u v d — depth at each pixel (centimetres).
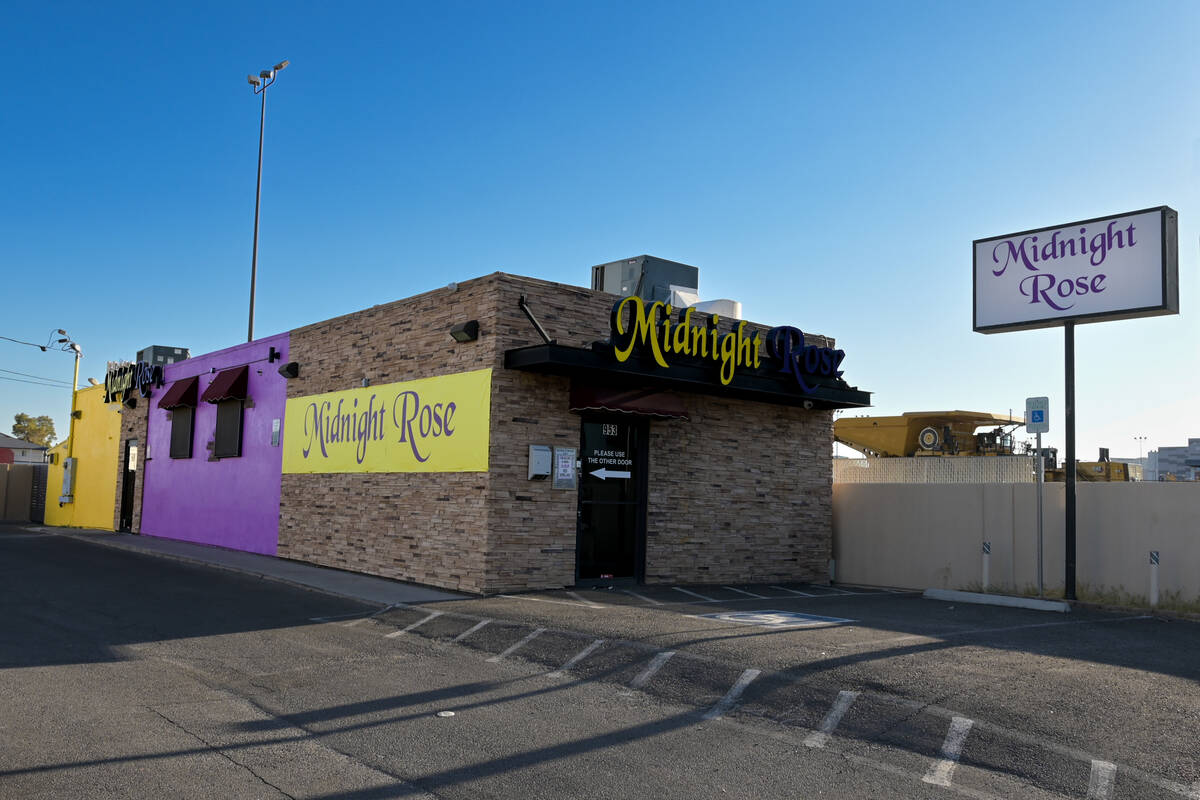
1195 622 1290
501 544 1390
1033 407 1483
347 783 571
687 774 605
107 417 2967
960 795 573
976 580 1688
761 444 1791
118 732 667
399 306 1652
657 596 1432
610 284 1916
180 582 1570
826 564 1894
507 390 1409
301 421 1934
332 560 1770
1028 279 1489
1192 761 625
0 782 552
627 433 1597
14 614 1198
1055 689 778
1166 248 1352
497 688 836
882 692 768
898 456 2475
